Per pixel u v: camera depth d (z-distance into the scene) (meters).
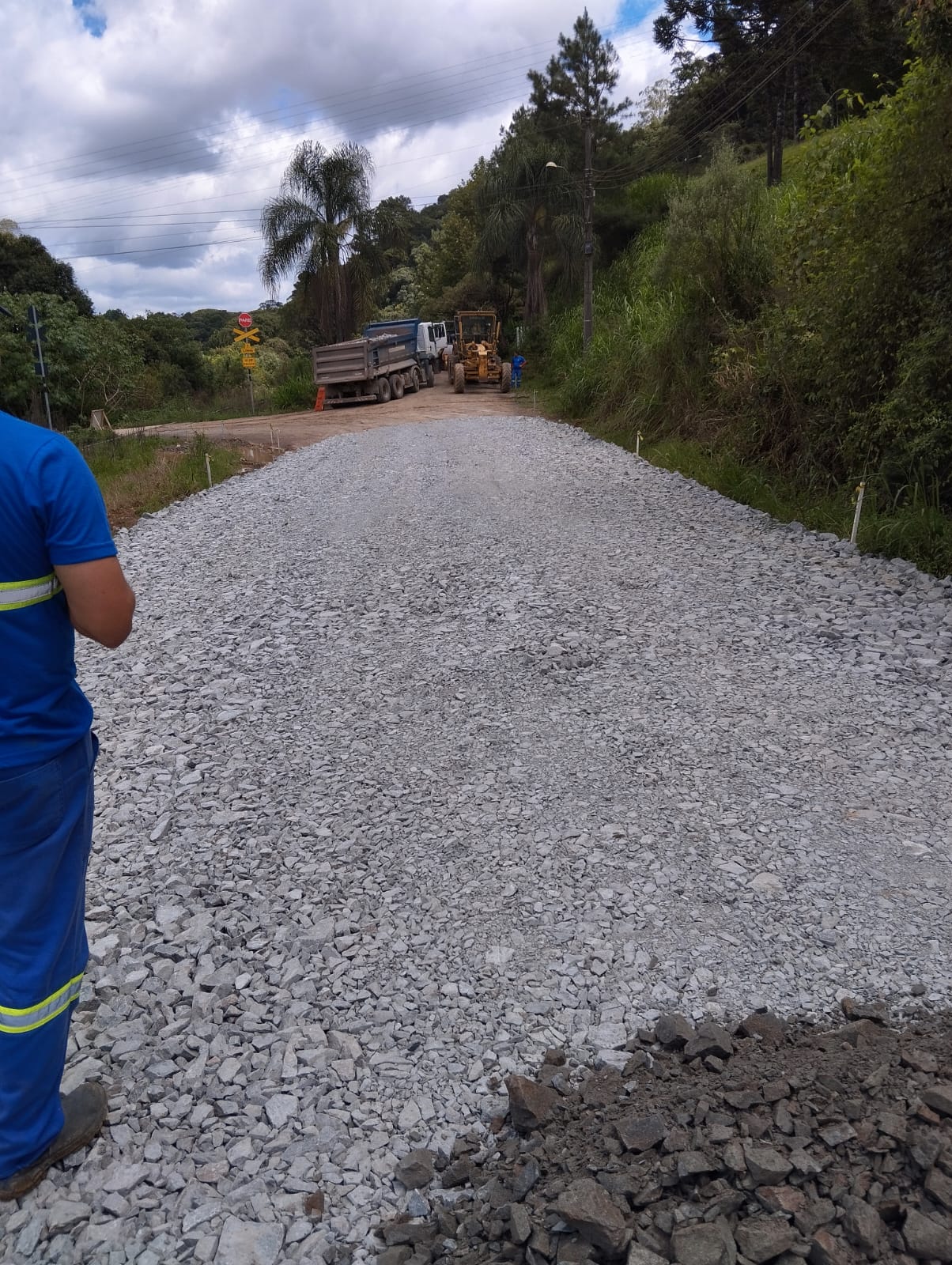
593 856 3.64
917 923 3.16
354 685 5.62
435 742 4.76
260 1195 2.25
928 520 7.73
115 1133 2.44
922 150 7.95
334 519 10.74
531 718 4.97
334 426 23.52
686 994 2.89
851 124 9.88
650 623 6.38
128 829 4.07
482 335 33.53
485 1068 2.65
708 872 3.50
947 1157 1.96
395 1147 2.40
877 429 8.89
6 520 1.92
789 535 8.77
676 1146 2.15
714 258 15.38
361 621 6.89
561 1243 1.98
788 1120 2.18
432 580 7.78
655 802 4.03
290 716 5.24
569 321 30.83
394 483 13.03
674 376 16.34
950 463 8.27
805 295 10.41
